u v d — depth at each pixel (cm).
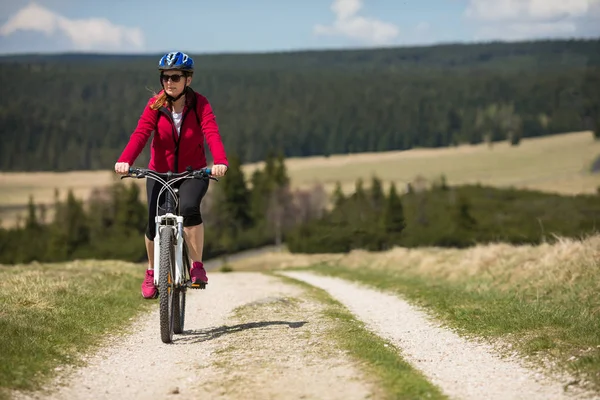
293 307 1083
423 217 9512
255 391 541
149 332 854
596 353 634
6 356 611
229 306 1143
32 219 14900
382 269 2570
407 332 913
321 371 594
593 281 1121
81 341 743
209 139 707
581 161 17038
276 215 13525
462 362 696
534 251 1661
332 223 8412
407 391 521
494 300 1129
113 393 557
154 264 743
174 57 689
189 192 698
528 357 680
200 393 548
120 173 689
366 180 17400
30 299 923
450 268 1895
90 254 12656
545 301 1057
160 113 708
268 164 16775
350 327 825
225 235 13300
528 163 17525
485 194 12062
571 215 8538
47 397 526
